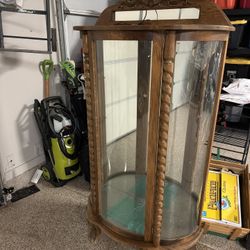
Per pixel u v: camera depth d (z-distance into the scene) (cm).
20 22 151
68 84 172
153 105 78
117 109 114
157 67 74
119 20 104
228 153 207
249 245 119
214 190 146
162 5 90
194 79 91
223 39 80
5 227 131
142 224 108
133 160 130
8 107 157
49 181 169
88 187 166
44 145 165
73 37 194
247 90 157
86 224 135
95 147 104
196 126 102
